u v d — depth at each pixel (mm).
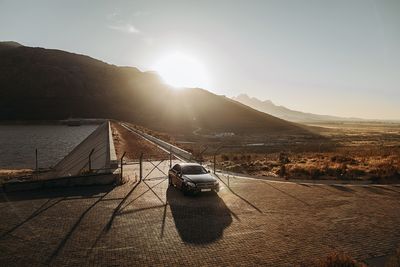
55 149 72250
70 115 186875
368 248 9641
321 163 27109
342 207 14086
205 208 13805
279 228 11352
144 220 12070
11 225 11375
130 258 8828
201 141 106250
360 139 124875
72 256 8906
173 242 9984
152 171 23141
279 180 20609
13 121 170750
